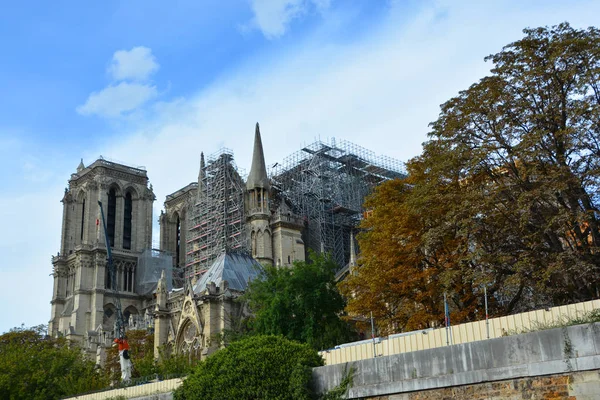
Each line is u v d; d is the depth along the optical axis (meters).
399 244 58.34
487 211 49.28
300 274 75.81
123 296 173.00
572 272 44.47
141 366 74.81
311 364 37.03
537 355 28.09
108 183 185.12
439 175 53.28
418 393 31.73
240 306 88.69
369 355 37.91
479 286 52.44
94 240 178.62
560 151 48.38
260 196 145.12
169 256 186.00
